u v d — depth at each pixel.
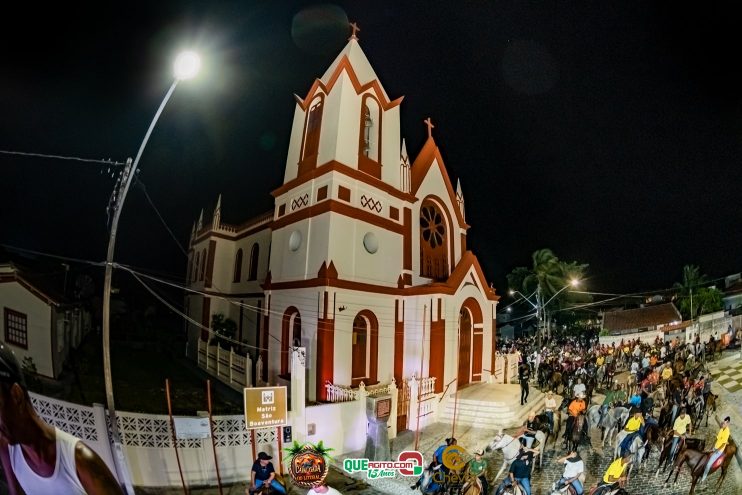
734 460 14.43
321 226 20.02
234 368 22.73
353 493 13.19
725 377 24.05
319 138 21.66
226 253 33.94
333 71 22.66
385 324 21.53
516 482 11.09
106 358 11.34
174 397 19.77
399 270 22.75
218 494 12.45
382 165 23.05
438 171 26.25
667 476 13.69
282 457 14.05
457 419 19.98
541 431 14.97
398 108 24.22
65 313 21.88
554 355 33.34
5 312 17.91
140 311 44.81
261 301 28.77
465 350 24.47
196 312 34.03
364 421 16.48
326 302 18.89
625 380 29.20
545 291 55.34
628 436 14.05
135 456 12.12
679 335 43.03
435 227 25.98
